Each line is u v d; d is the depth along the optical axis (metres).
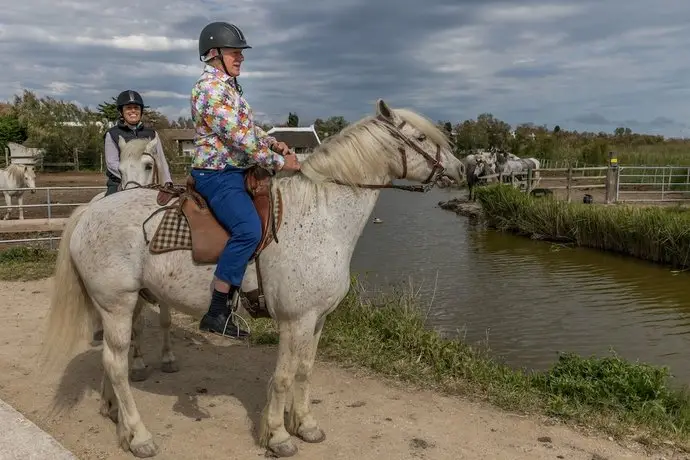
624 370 5.28
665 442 4.13
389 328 6.26
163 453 3.70
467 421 4.36
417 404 4.65
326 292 3.44
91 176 34.03
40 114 42.59
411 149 3.69
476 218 22.27
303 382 3.85
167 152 37.25
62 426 4.05
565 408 4.56
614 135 54.00
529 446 3.99
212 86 3.35
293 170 3.55
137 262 3.48
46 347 3.73
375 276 12.29
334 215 3.51
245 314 3.66
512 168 27.36
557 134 54.22
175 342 6.04
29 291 8.05
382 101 3.64
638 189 25.89
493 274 12.81
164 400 4.56
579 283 12.05
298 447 3.83
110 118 45.56
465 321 9.28
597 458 3.86
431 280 12.09
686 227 13.62
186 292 3.48
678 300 10.66
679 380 6.81
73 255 3.60
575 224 16.83
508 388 4.99
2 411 3.67
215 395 4.70
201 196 3.53
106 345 3.60
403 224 21.12
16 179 16.31
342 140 3.59
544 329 8.88
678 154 32.34
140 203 3.59
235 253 3.30
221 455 3.71
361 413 4.43
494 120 45.28
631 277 12.64
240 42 3.44
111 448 3.74
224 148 3.45
